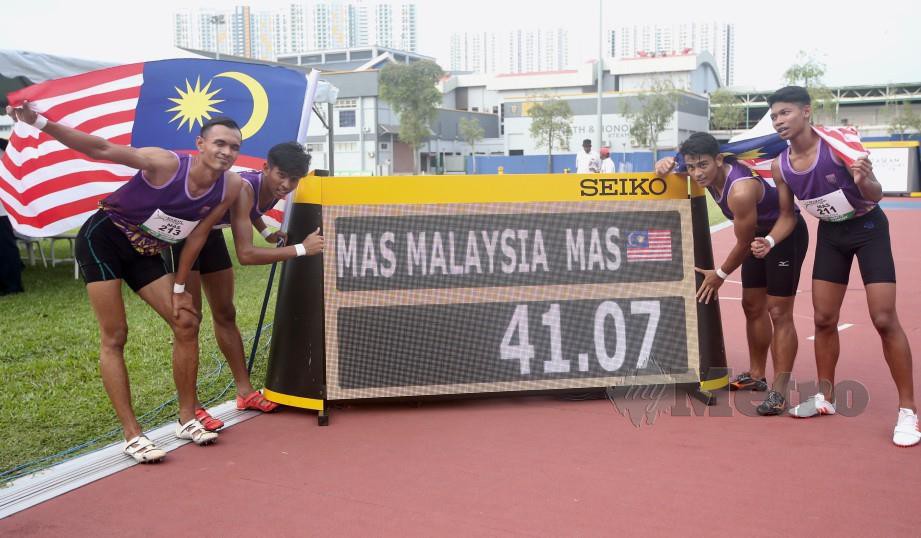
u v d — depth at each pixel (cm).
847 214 430
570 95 7325
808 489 353
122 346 411
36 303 873
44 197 574
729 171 479
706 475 371
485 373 486
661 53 8662
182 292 418
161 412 488
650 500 343
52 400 509
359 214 477
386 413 479
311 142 6719
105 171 569
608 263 496
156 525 326
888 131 7625
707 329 501
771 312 486
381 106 6606
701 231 505
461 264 484
